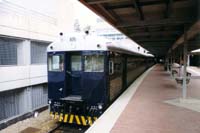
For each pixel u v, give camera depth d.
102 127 4.04
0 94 9.06
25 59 10.81
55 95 6.89
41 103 12.48
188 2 4.91
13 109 9.98
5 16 9.12
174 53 14.66
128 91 8.12
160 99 6.60
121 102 6.18
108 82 6.38
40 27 12.25
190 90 8.41
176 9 5.60
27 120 9.90
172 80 12.03
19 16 10.16
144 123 4.27
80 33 6.61
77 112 6.54
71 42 6.61
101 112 6.31
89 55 6.37
